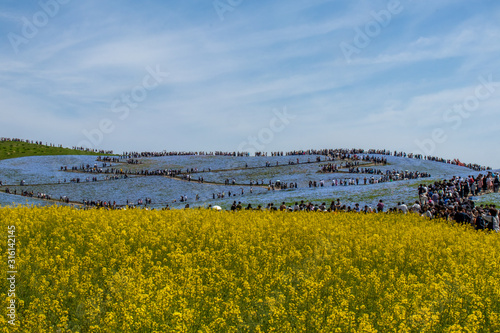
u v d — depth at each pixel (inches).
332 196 2375.7
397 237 865.5
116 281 514.9
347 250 713.6
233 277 564.1
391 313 444.5
